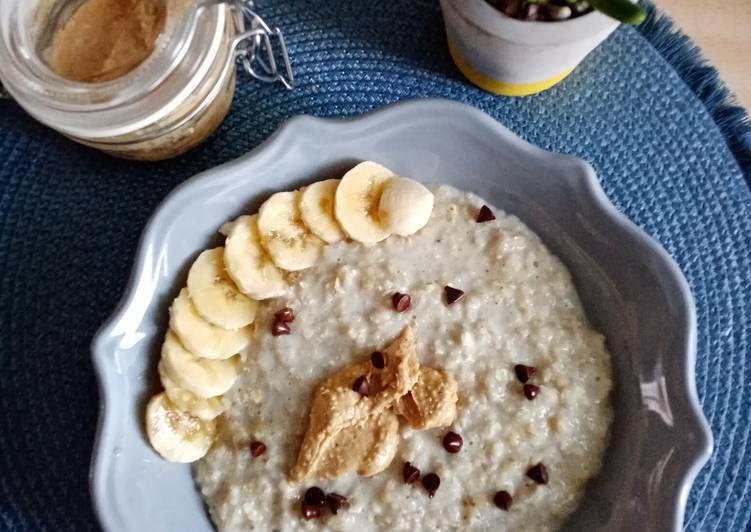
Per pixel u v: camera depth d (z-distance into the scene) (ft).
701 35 1.04
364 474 0.82
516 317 0.88
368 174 0.88
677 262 0.97
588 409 0.87
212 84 0.87
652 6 1.03
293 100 0.99
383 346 0.85
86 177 0.96
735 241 0.98
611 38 1.02
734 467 0.94
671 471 0.80
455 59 0.99
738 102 1.03
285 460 0.84
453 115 0.86
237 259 0.86
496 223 0.91
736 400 0.95
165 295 0.86
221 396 0.87
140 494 0.82
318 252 0.88
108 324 0.81
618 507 0.84
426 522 0.84
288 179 0.89
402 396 0.83
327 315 0.86
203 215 0.86
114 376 0.81
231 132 0.98
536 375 0.86
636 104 1.01
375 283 0.86
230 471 0.86
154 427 0.83
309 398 0.85
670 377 0.82
